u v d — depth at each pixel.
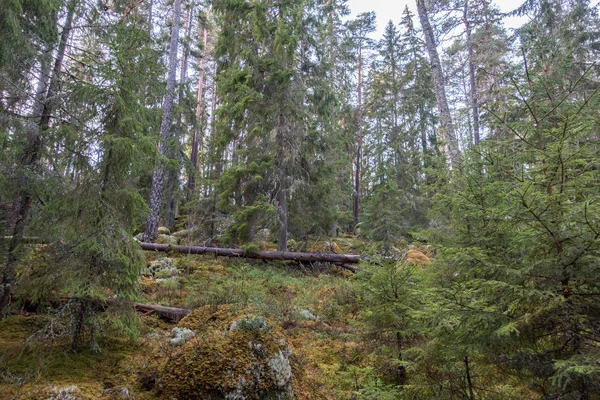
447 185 5.71
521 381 3.04
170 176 17.75
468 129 7.82
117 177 4.94
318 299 8.07
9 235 5.08
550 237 2.93
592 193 3.05
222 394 3.39
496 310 3.02
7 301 5.10
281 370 3.79
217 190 12.91
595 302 2.69
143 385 3.84
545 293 2.81
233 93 12.36
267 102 12.31
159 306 6.42
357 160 23.77
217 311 4.94
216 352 3.74
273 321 4.59
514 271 2.86
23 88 5.73
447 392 3.32
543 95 4.08
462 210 4.16
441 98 10.66
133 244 4.89
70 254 4.52
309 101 13.04
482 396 3.32
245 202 12.69
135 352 4.70
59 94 5.30
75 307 4.41
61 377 3.79
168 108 13.68
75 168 4.97
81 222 4.59
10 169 5.00
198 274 9.72
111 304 4.69
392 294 4.23
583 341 2.71
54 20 6.06
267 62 12.12
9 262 4.93
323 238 16.62
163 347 4.41
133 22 5.66
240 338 3.93
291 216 13.27
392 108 24.16
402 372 4.02
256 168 12.02
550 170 3.22
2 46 4.98
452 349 3.18
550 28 11.32
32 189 5.09
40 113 5.85
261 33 12.00
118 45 5.15
